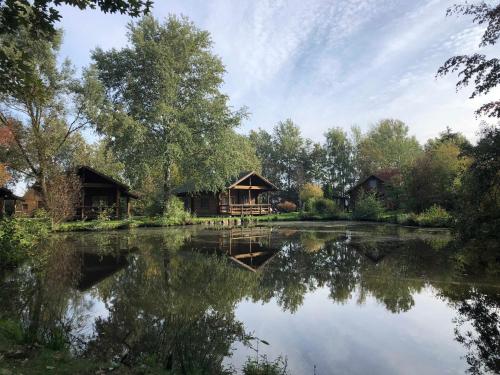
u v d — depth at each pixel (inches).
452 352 200.4
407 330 233.6
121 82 1227.9
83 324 241.9
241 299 307.0
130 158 1178.6
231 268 438.3
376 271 406.9
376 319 255.0
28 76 243.8
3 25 228.2
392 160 2437.3
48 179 1021.8
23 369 146.7
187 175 1298.0
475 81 328.2
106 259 504.7
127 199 1296.8
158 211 1250.6
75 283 362.6
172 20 1251.2
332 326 241.9
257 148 2886.3
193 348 200.2
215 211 1619.1
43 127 1061.1
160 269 433.1
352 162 2615.7
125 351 193.3
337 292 325.1
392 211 1433.3
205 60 1286.9
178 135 1172.5
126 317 258.2
